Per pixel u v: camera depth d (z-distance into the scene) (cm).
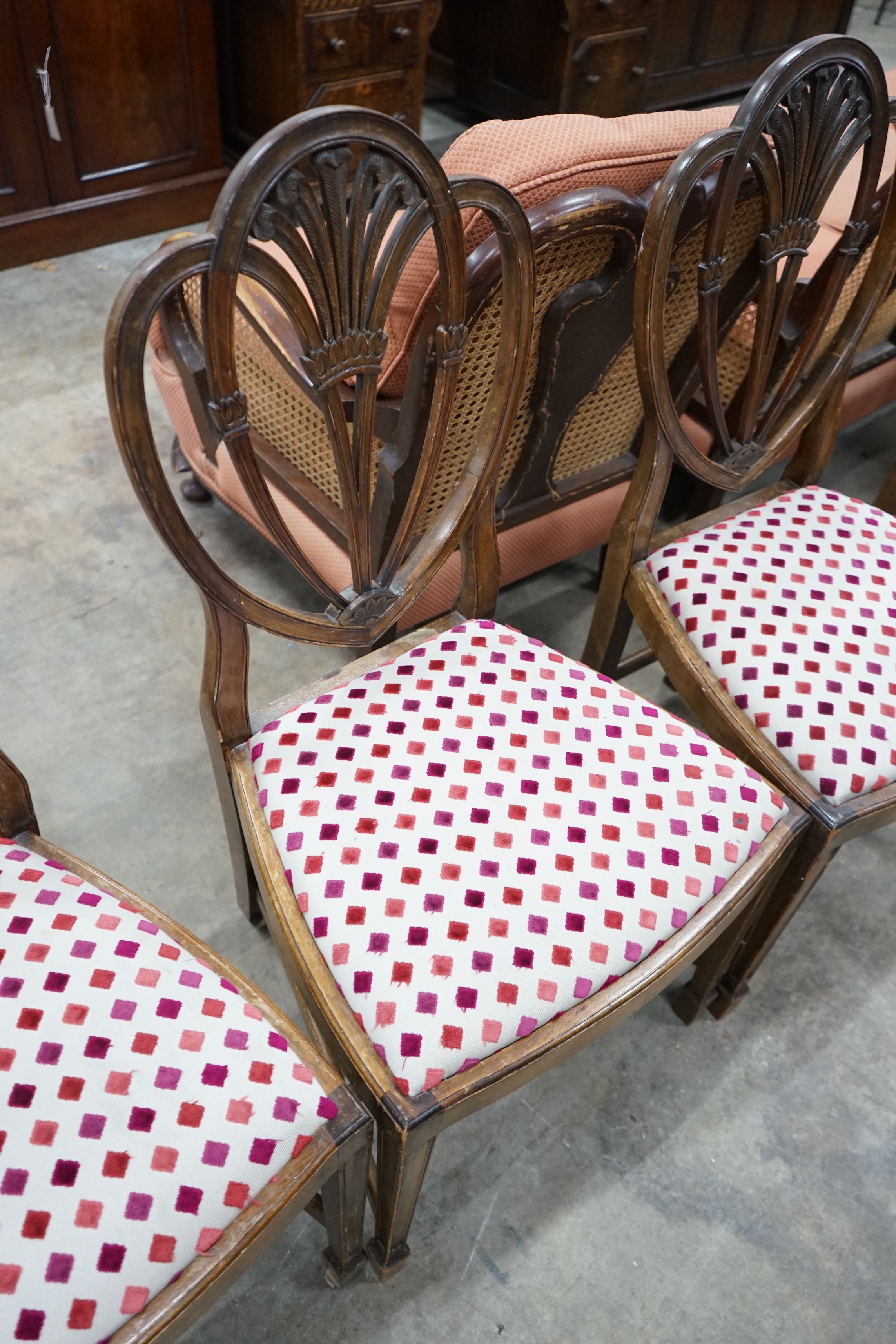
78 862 89
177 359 137
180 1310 67
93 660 165
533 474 138
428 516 130
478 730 98
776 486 142
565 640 177
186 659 166
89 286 253
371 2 249
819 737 106
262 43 257
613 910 87
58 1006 74
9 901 81
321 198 69
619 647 138
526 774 95
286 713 102
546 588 187
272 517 83
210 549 186
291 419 138
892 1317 106
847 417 191
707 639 117
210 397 73
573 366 119
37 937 78
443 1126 80
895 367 190
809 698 108
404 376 115
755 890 96
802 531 128
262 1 247
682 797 96
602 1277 107
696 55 370
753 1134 119
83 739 153
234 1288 104
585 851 90
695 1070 125
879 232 116
